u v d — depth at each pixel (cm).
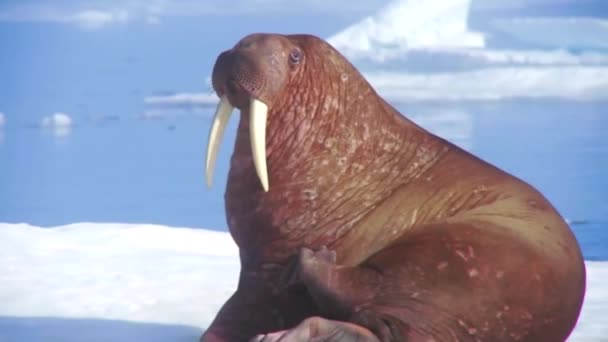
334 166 2166
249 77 2116
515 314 2000
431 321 1942
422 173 2198
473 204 2152
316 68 2202
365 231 2133
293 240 2142
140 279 3120
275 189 2156
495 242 2030
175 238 3928
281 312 2130
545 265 2038
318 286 2003
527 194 2203
